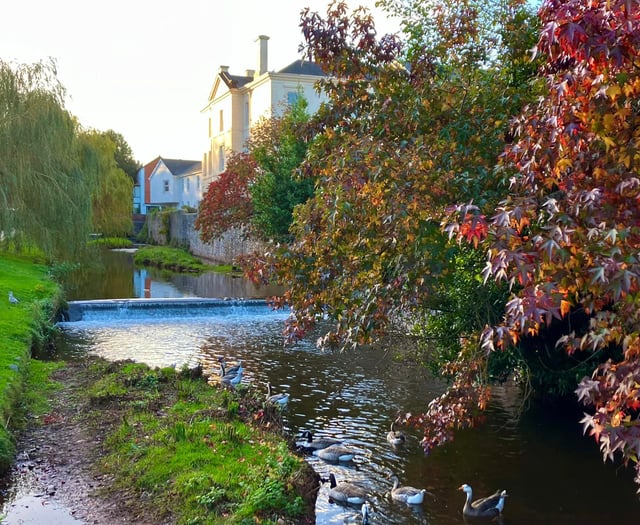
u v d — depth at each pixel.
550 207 4.61
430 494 10.01
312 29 9.59
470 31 10.21
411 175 8.23
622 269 4.01
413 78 10.02
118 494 9.09
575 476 10.64
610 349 11.11
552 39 4.47
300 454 11.21
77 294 33.00
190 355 19.70
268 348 20.73
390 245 8.92
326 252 9.22
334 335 9.19
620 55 4.33
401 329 13.16
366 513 8.91
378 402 14.73
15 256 33.97
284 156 34.16
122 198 48.75
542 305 4.24
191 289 35.56
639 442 4.14
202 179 64.69
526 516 9.28
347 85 9.87
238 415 12.30
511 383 15.85
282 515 8.38
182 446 10.28
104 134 50.72
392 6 11.82
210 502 8.41
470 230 4.78
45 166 28.14
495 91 10.04
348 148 8.95
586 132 4.93
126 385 14.28
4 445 10.10
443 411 8.16
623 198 4.81
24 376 14.49
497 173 8.23
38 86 28.16
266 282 9.49
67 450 10.72
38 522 8.30
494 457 11.41
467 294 11.01
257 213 36.50
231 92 54.03
